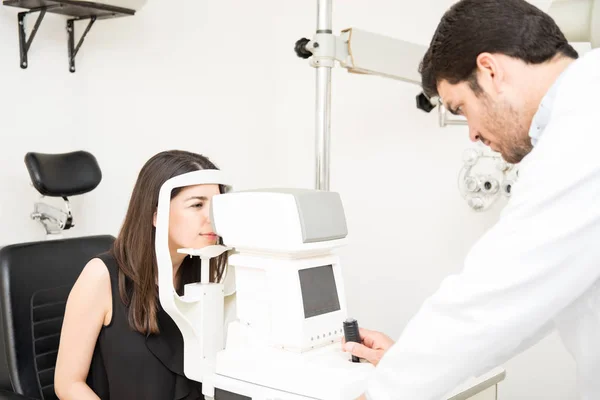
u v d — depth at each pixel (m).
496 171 2.35
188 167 1.63
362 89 2.84
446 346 1.00
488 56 1.03
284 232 1.28
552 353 2.35
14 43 2.55
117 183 2.88
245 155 3.22
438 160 2.62
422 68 1.17
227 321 1.57
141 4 2.56
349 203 2.91
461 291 1.00
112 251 1.68
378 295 2.83
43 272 2.05
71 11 2.49
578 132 0.95
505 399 2.46
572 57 1.05
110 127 2.85
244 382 1.33
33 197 2.62
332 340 1.36
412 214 2.71
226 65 3.17
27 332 1.96
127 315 1.63
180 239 1.56
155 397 1.60
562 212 0.94
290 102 3.13
